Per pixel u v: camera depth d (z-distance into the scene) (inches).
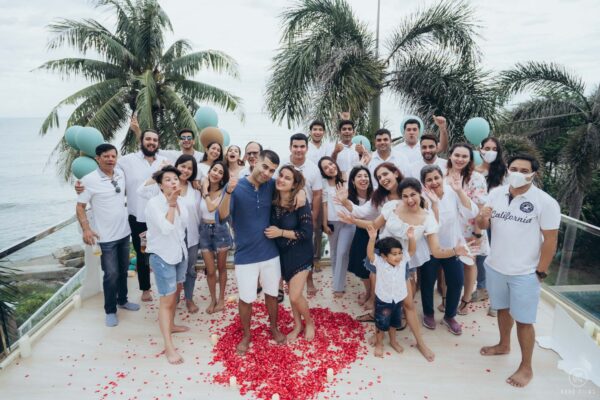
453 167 158.1
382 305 136.1
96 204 157.5
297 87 354.3
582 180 410.9
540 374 130.0
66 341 151.4
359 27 368.5
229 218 138.6
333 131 336.5
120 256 169.8
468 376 129.9
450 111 354.0
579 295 160.9
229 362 135.8
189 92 560.7
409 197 129.4
